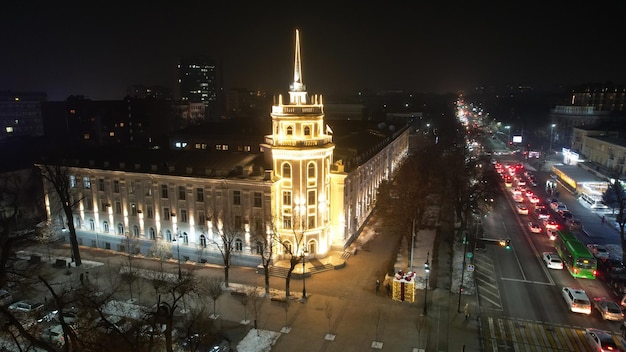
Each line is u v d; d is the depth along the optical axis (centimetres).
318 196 7875
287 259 7950
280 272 7569
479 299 6631
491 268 7738
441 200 10388
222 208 7906
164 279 7025
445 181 10725
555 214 10812
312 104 7956
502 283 7162
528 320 6047
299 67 7888
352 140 10969
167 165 8350
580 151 16612
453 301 6594
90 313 5594
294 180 7650
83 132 18588
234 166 8088
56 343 5412
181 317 6094
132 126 19850
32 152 12925
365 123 15025
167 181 8188
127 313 6231
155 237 8506
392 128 14325
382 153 11850
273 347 5547
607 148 13862
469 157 14050
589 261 7219
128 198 8562
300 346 5566
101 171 8638
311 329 5931
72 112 18625
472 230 9488
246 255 7900
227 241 7675
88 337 4506
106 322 4044
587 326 5888
